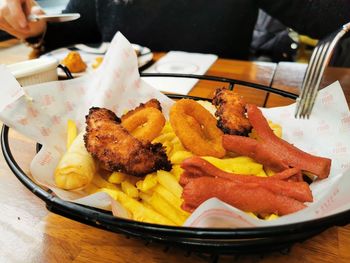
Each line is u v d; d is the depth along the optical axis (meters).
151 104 0.70
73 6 1.96
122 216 0.48
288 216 0.40
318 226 0.36
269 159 0.57
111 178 0.56
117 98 0.77
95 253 0.48
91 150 0.55
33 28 1.54
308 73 0.68
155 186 0.53
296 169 0.54
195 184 0.47
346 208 0.43
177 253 0.48
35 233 0.51
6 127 0.61
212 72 1.22
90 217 0.39
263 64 1.30
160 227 0.37
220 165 0.56
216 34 1.84
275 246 0.41
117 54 0.79
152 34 1.86
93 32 2.06
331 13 1.45
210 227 0.40
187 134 0.59
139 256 0.48
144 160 0.52
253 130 0.64
